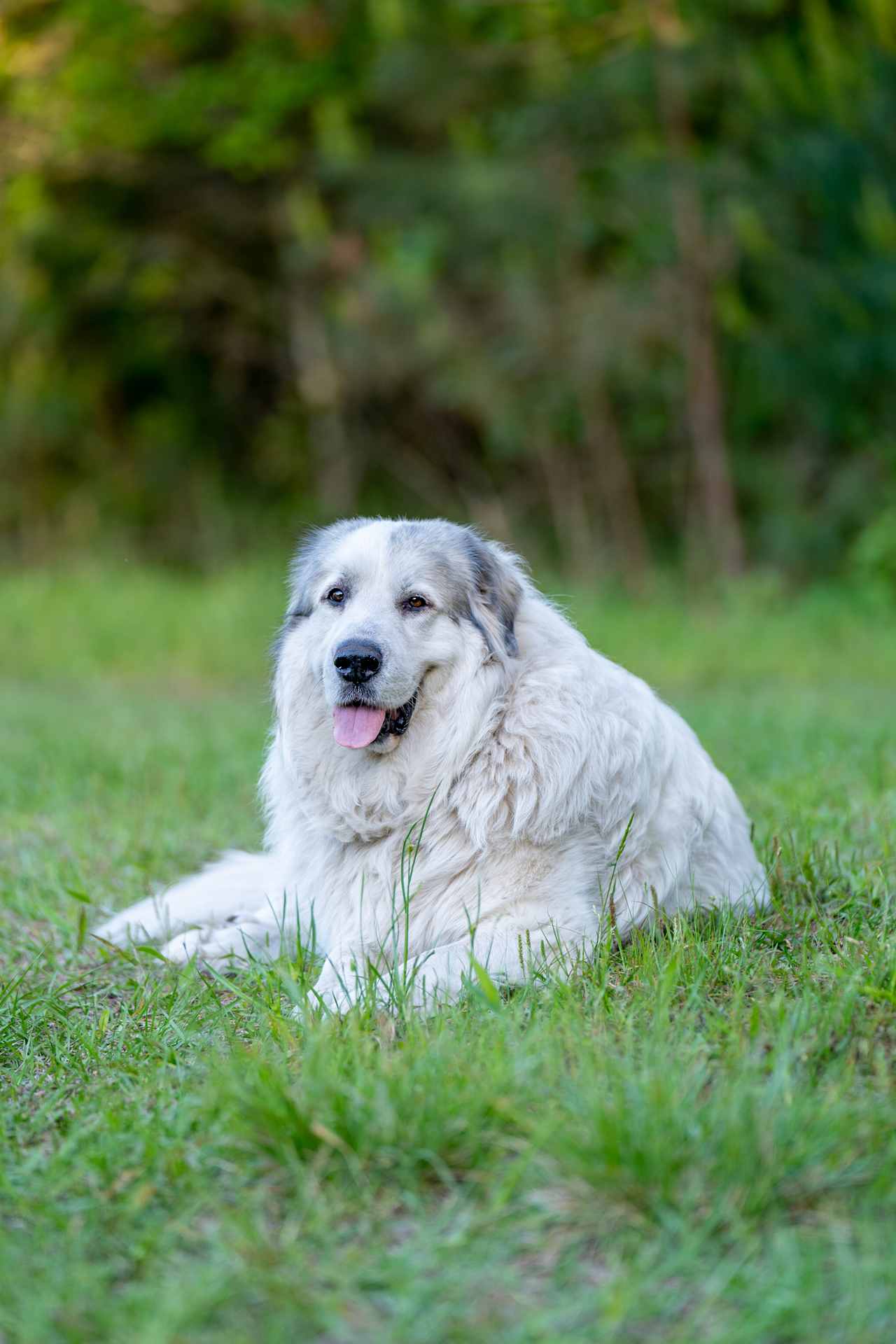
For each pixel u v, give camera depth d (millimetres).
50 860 7457
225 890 6348
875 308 22328
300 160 23797
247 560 24812
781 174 21703
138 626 20656
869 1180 3381
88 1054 4609
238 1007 4938
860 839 7043
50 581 22766
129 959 5797
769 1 20312
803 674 18000
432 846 5379
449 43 22125
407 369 24406
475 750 5363
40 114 22750
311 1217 3371
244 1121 3713
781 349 22625
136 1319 2975
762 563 23016
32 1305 3020
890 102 21375
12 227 23797
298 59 22984
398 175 22812
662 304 22406
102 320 26016
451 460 26609
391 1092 3689
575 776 5293
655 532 25172
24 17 22484
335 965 5164
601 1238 3242
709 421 22234
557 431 24547
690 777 5996
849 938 5074
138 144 23453
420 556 5531
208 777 9930
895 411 23375
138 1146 3766
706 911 5723
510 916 5273
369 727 5277
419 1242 3205
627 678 5945
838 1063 3951
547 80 21125
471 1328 2914
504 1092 3730
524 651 5633
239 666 19750
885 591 20672
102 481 26766
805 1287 2975
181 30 23156
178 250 24797
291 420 26891
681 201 21188
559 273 23016
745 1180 3314
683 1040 4070
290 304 25484
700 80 20641
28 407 25391
